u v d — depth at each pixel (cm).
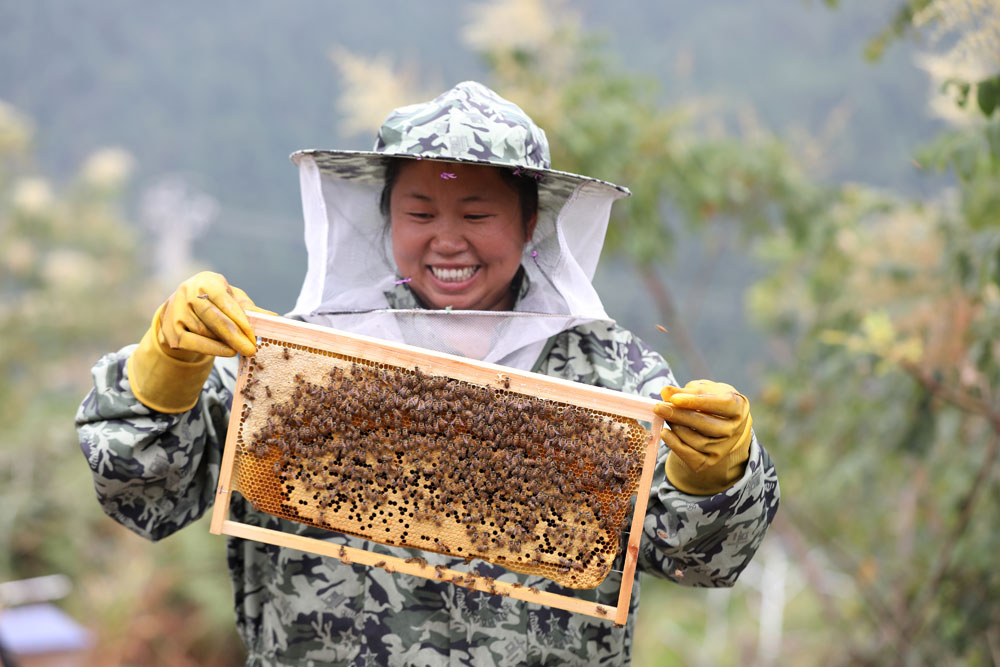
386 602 230
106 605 1168
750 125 808
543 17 752
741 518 221
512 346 239
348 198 256
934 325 489
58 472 1278
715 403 207
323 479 219
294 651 232
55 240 1780
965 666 521
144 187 6669
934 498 601
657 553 239
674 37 6216
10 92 7731
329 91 7806
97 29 8256
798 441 637
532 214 253
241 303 216
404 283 254
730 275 2758
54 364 1628
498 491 218
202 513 239
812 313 700
